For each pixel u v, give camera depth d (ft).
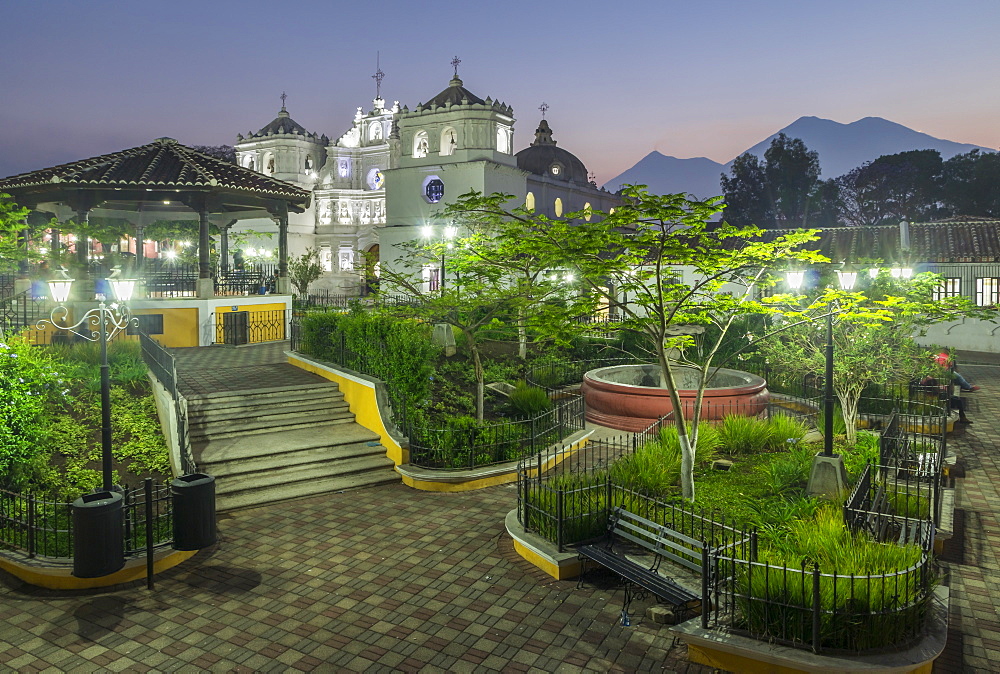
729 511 37.11
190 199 78.54
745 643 23.61
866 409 61.26
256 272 98.53
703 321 44.34
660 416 59.88
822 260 39.22
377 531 37.47
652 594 29.76
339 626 27.32
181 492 31.19
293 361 67.62
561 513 32.19
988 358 103.91
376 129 202.18
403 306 63.10
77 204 74.79
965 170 191.42
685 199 32.48
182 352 75.66
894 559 26.02
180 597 29.89
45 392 45.96
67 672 24.17
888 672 22.02
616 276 38.04
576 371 79.82
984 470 48.88
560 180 172.86
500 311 59.72
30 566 30.81
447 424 50.47
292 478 44.37
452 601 29.35
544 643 25.93
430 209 150.10
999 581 31.42
